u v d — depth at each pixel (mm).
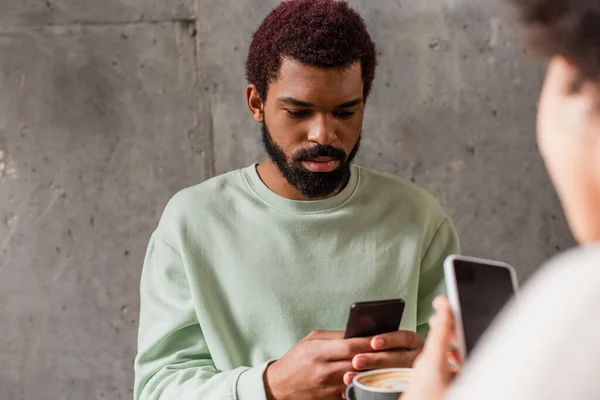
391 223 1407
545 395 379
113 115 1984
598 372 374
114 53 1968
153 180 1996
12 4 1966
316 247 1361
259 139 1972
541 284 419
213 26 1954
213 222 1376
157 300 1388
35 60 1976
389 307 1099
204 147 1982
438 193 1968
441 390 507
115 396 2057
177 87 1972
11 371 2061
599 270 398
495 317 679
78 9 1960
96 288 2033
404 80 1938
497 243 1979
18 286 2039
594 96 433
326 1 1286
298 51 1202
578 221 451
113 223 2012
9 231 2027
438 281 1460
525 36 455
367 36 1312
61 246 2025
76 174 2002
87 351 2051
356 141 1307
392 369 912
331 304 1343
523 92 1923
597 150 431
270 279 1341
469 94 1935
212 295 1354
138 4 1958
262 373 1171
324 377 1105
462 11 1911
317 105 1213
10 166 2008
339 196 1380
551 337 389
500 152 1948
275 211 1370
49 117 1990
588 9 422
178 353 1351
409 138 1955
